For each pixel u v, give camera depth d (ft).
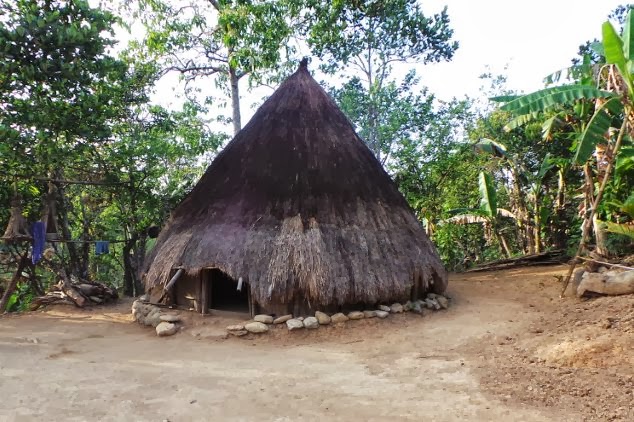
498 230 63.87
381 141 63.57
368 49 69.46
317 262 28.73
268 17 51.13
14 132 30.22
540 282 41.50
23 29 29.32
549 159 51.21
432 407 16.93
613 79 29.89
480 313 31.58
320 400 17.83
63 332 30.17
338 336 27.25
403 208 36.45
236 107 60.13
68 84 33.27
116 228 56.44
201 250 30.30
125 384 19.72
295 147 34.06
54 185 41.68
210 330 28.53
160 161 53.01
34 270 42.93
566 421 15.31
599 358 20.36
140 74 52.90
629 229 35.63
